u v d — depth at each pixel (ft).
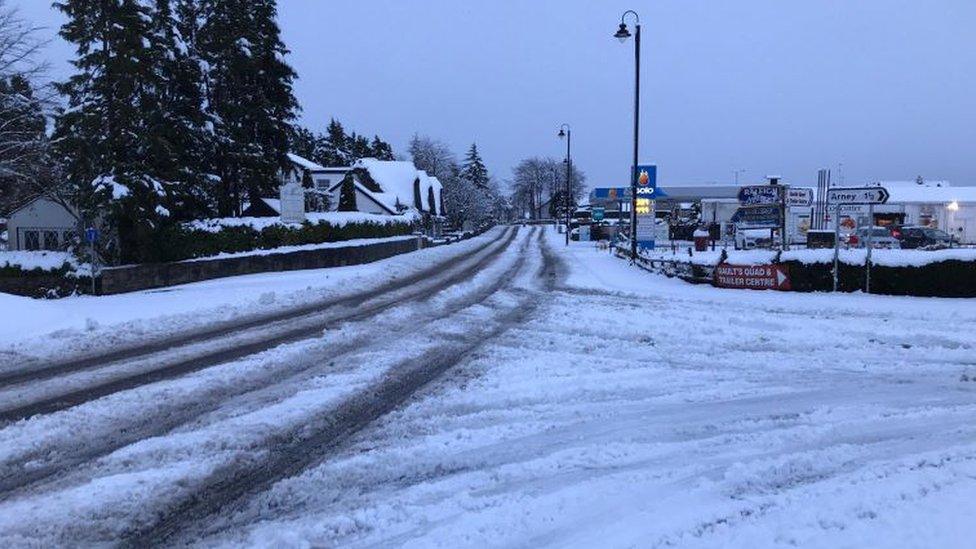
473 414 26.45
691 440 22.77
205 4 103.19
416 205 244.63
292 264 97.35
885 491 17.40
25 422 26.18
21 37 76.74
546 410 26.76
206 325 50.44
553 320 50.80
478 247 164.66
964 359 35.73
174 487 19.65
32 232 102.12
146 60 80.18
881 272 62.64
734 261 75.15
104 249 79.36
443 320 51.75
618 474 19.75
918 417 24.73
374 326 49.11
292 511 17.94
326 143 350.84
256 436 24.13
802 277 66.18
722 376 32.30
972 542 14.24
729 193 249.96
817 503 16.92
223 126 101.65
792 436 22.85
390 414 26.68
